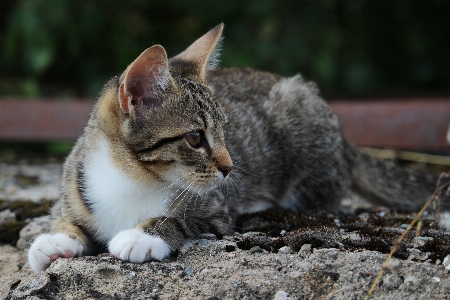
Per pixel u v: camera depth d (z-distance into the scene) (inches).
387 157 396.2
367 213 275.0
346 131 393.7
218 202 222.7
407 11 491.8
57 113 407.5
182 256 199.3
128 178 206.7
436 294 175.0
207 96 211.5
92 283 187.9
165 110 201.9
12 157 417.1
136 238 195.2
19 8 454.0
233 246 203.2
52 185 341.4
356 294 177.6
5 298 189.9
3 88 470.6
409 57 512.7
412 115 381.4
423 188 293.9
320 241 203.6
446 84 518.3
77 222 217.2
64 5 446.0
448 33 499.8
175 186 209.3
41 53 453.4
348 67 486.6
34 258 200.2
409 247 199.3
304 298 178.5
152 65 198.5
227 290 180.5
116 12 481.4
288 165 272.2
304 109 276.4
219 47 246.4
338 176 280.2
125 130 202.2
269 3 463.5
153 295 183.3
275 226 229.0
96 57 487.2
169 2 494.0
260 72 293.4
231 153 245.8
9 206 279.4
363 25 501.7
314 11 468.4
